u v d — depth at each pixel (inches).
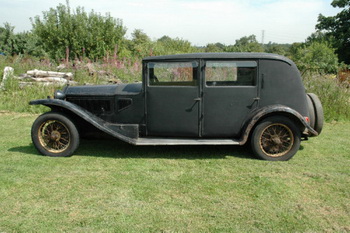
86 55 575.8
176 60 169.6
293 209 117.6
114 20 601.9
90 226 104.7
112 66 441.7
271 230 103.5
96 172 153.3
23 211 114.2
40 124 174.7
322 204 121.6
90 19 585.0
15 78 354.0
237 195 128.6
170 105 173.2
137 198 125.3
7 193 128.4
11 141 208.2
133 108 177.8
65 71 407.8
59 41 562.9
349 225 106.8
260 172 154.6
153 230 102.5
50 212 113.7
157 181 142.3
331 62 706.2
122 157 178.1
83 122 183.5
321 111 180.9
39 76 365.1
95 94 183.5
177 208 117.4
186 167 161.6
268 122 167.8
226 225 106.0
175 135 177.3
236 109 171.3
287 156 171.3
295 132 168.7
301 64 665.6
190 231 102.2
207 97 170.4
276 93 170.6
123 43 650.2
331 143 210.1
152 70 172.7
